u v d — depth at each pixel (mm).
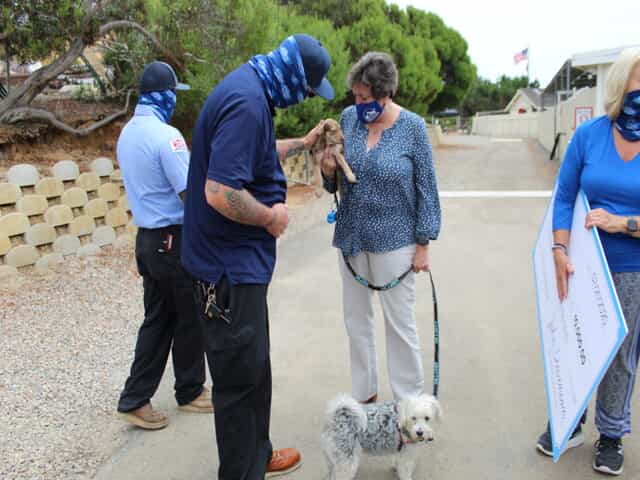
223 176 2146
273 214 2348
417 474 2990
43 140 7828
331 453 2754
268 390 2832
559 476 2939
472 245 7793
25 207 5809
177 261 3172
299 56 2363
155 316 3322
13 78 10305
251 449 2613
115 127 8883
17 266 5742
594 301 2520
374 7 20391
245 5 7855
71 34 6695
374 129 3090
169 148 3045
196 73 8266
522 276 6398
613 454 2939
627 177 2654
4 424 3383
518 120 39094
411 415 2689
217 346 2461
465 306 5488
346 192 3158
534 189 12562
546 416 3529
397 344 3318
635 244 2691
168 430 3426
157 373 3371
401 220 3117
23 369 4062
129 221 7172
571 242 2846
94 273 6078
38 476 2945
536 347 4539
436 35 27078
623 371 2824
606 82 2666
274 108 2463
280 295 5930
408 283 3207
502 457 3121
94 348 4469
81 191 6422
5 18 6109
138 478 2979
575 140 2848
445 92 28609
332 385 3959
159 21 7211
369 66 2873
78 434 3338
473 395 3807
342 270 3354
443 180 14508
